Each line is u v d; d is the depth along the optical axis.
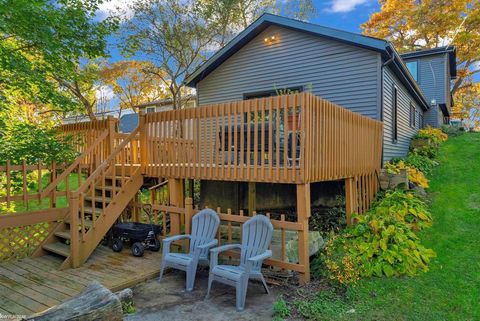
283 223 4.19
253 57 9.67
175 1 11.81
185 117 5.33
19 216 5.24
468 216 5.54
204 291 4.05
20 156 5.95
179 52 12.46
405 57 15.55
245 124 5.27
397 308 3.34
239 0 12.82
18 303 3.55
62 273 4.48
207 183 7.23
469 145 11.52
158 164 5.76
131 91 18.39
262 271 4.46
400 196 5.98
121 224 5.60
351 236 4.93
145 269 4.61
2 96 6.32
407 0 21.69
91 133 6.96
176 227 5.44
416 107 13.69
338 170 5.04
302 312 3.33
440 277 3.88
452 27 20.44
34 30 5.79
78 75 7.72
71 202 4.79
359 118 6.07
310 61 8.69
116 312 2.38
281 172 4.27
